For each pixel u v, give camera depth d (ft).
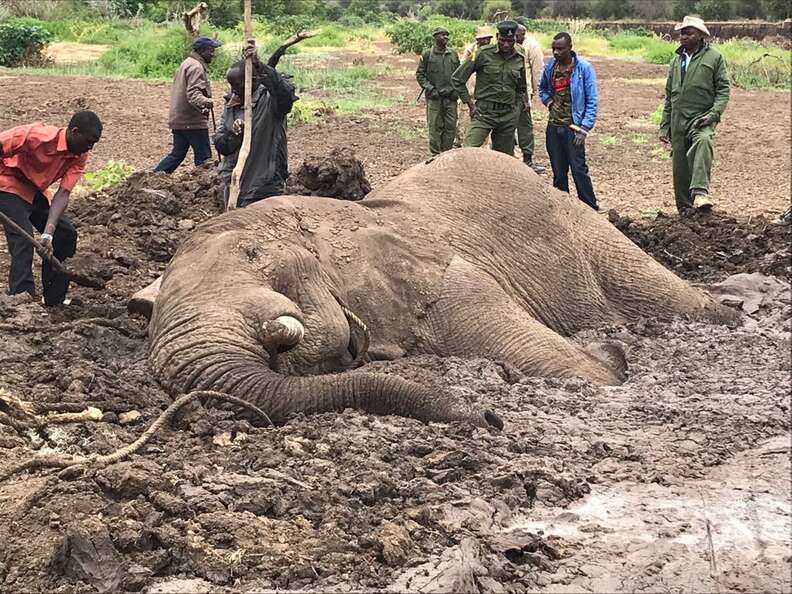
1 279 33.17
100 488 17.67
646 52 159.22
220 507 17.44
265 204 25.58
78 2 184.65
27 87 94.43
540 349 26.63
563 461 21.07
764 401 25.58
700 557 17.67
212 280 22.99
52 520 16.74
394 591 15.62
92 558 15.69
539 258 30.60
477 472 19.97
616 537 18.17
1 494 17.89
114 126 74.02
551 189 32.40
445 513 18.07
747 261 40.57
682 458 21.72
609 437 22.68
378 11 296.92
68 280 29.53
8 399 20.54
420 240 27.63
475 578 16.05
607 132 81.30
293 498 17.97
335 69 120.78
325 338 23.94
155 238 37.14
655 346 29.84
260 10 212.02
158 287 27.07
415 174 30.55
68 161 28.78
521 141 60.18
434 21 171.01
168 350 22.09
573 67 45.93
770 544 18.20
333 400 21.72
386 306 25.98
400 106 93.30
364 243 26.20
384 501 18.49
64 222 30.22
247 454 19.52
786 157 73.46
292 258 24.16
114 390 21.80
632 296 32.42
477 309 26.86
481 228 29.50
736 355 29.32
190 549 16.20
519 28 58.75
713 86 46.24
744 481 20.83
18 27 116.67
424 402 21.94
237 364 21.48
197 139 49.93
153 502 17.29
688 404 25.13
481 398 23.88
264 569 16.06
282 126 34.88
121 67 116.16
